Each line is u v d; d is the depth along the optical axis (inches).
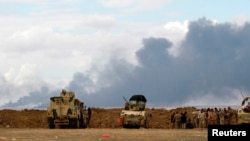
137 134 2573.8
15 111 4133.9
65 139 2123.5
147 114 3535.9
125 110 3511.3
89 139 2137.1
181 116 3624.5
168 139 2162.9
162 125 3784.5
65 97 3479.3
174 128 3604.8
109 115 4042.8
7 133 2635.3
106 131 2928.2
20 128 3518.7
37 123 3823.8
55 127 3481.8
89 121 3735.2
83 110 3592.5
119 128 3513.8
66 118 3449.8
